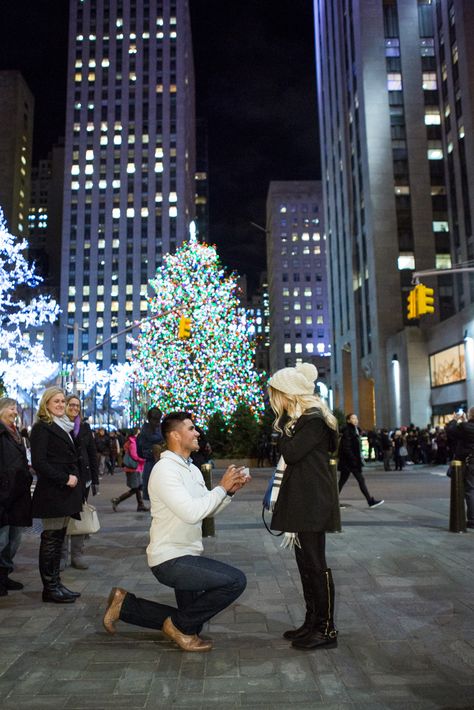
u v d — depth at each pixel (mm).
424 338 49594
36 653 4367
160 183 121688
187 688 3723
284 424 4500
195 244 39938
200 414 37375
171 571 4191
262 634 4754
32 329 111125
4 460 6234
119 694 3643
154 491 4215
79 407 7270
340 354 73125
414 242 59094
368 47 62938
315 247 140125
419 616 5160
